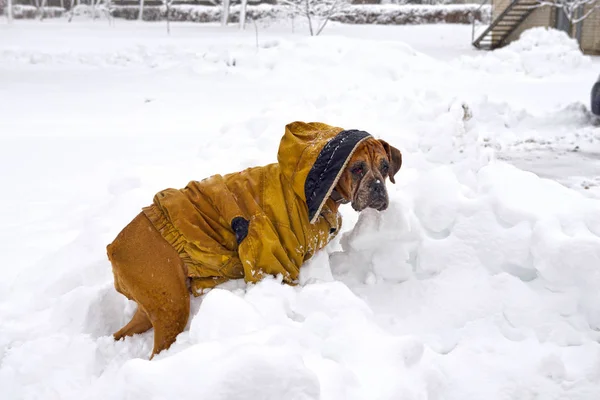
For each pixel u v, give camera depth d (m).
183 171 3.65
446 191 2.27
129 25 16.56
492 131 5.26
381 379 1.55
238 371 1.39
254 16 17.89
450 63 9.22
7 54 9.80
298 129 2.20
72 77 8.24
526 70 8.92
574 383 1.69
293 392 1.40
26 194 3.57
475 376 1.73
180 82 7.89
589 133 5.07
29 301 2.33
